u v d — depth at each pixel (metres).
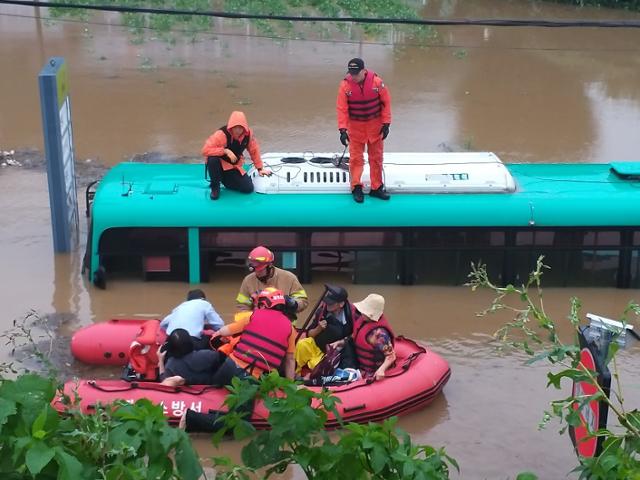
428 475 4.12
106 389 7.91
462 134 18.59
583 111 20.70
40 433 3.57
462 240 11.35
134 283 11.34
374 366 8.62
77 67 22.77
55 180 11.78
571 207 11.23
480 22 12.68
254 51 25.30
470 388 9.16
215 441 4.72
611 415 8.53
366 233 11.28
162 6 30.53
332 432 8.02
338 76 23.03
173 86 21.34
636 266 11.50
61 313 10.52
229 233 11.20
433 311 10.92
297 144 17.45
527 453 8.05
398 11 31.52
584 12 33.41
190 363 8.08
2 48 24.64
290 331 8.06
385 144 17.75
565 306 11.12
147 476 3.81
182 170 12.34
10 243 12.41
